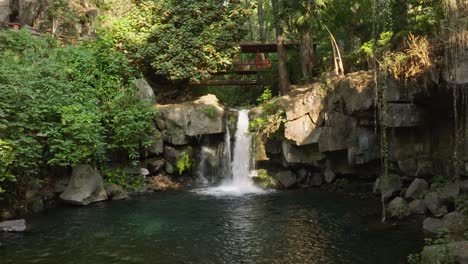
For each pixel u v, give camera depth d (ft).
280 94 59.47
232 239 28.40
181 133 50.19
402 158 38.55
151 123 48.85
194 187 49.37
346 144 43.68
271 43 64.85
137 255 25.32
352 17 59.57
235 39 59.62
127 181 46.06
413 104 35.45
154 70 59.52
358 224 31.17
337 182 46.78
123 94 46.60
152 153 49.62
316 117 45.70
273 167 50.67
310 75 58.59
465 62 27.63
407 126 36.22
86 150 39.17
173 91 60.23
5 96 34.06
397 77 33.91
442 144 36.47
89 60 49.78
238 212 36.01
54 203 38.81
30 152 33.76
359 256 24.52
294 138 46.03
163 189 47.37
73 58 49.32
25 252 25.66
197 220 33.42
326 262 23.79
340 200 39.99
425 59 30.89
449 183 33.19
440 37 30.96
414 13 42.11
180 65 56.18
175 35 56.70
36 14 62.49
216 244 27.37
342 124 43.93
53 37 54.65
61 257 24.86
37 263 23.81
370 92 38.78
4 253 25.43
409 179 38.29
